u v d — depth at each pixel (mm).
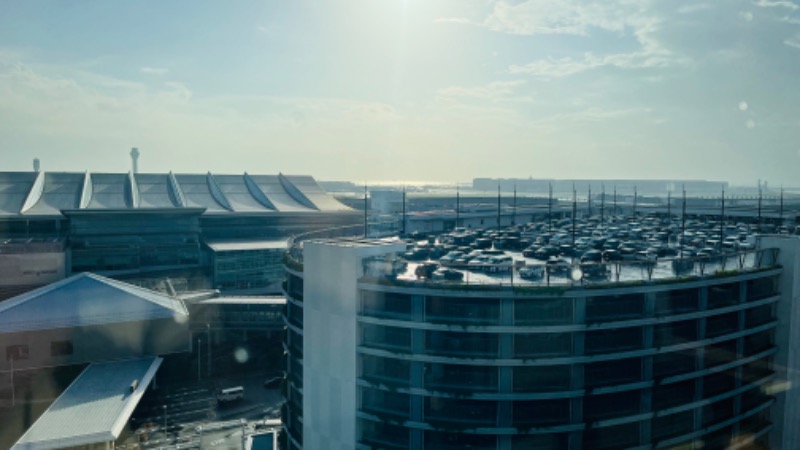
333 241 60031
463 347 51906
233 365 115188
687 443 57625
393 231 112625
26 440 70500
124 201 170750
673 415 57906
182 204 173000
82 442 71562
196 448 79250
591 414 53781
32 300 100875
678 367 56875
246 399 98812
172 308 107500
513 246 82500
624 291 52219
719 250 75125
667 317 53969
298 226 182500
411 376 52719
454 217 123250
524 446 52438
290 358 66500
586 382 52906
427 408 53094
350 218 189875
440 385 52312
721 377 60312
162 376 105938
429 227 120188
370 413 53969
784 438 64812
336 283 55188
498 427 51562
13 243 131625
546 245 80188
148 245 148625
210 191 190000
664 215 140000
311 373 58250
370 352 53656
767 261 64125
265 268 153750
